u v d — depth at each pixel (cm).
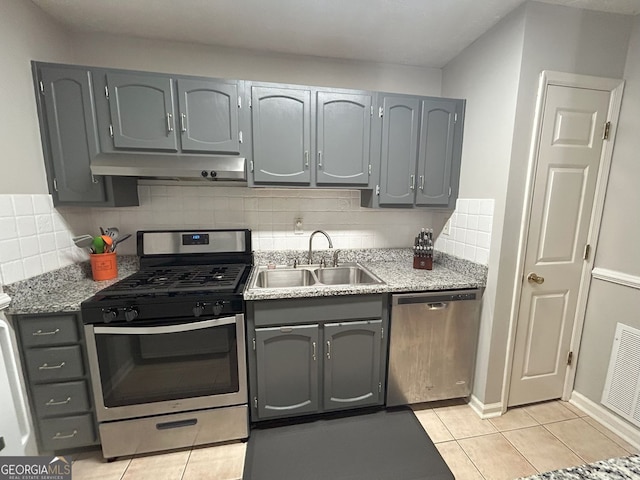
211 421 157
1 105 133
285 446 161
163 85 159
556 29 152
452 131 194
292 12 156
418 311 174
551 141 162
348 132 181
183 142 165
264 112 171
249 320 158
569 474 54
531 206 166
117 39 182
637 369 159
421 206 200
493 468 149
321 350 169
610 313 172
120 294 145
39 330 138
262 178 177
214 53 193
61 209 167
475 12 156
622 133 164
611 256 171
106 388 144
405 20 163
